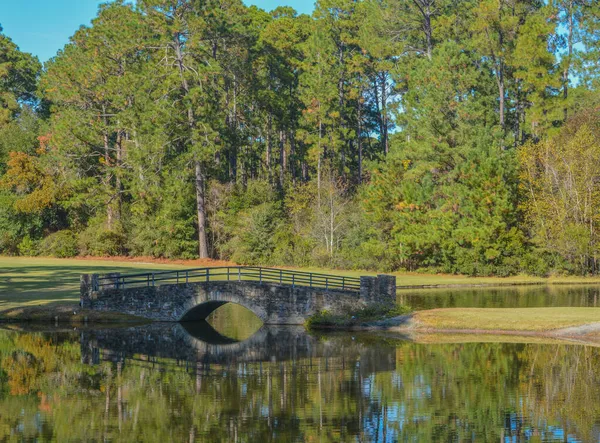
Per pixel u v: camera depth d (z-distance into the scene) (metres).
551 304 49.41
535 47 76.62
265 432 22.94
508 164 72.75
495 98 83.38
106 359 33.94
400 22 88.50
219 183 89.75
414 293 58.16
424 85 77.56
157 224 84.62
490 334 39.72
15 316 44.62
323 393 27.41
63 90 91.06
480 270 72.56
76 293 51.22
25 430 23.09
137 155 82.81
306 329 42.62
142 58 92.00
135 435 22.59
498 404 25.70
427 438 22.30
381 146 113.75
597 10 82.94
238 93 98.62
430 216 74.56
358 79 103.44
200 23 82.56
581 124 75.19
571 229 70.00
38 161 95.25
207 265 79.75
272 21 104.44
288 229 84.12
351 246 79.94
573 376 29.58
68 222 95.75
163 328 43.12
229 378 29.94
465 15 86.00
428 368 31.28
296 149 111.88
